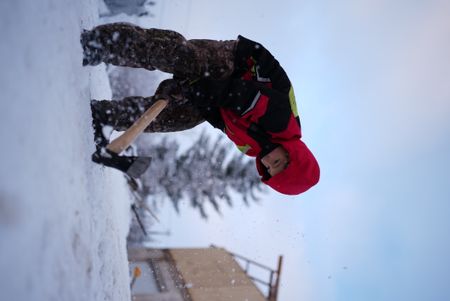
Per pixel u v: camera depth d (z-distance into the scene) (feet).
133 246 26.43
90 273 4.67
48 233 3.17
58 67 3.94
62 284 3.38
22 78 2.97
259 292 24.57
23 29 3.10
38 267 2.86
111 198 8.70
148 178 28.86
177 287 23.12
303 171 6.48
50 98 3.60
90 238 4.93
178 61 5.59
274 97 5.99
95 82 8.30
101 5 18.15
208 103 6.10
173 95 6.12
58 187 3.56
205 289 23.53
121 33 5.23
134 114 6.41
